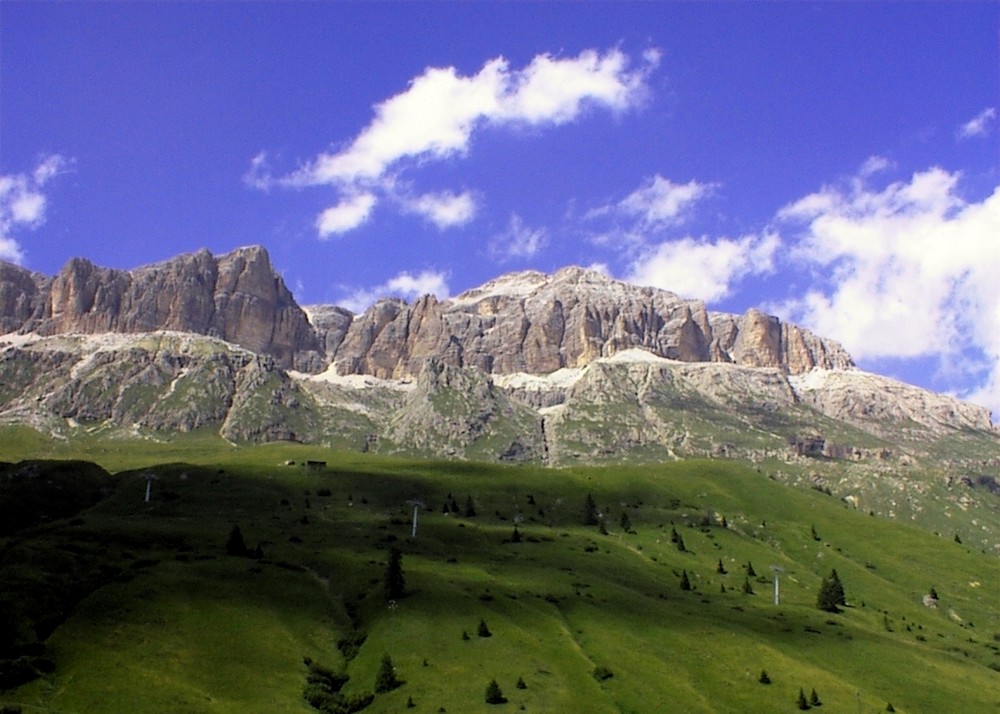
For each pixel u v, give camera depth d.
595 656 199.38
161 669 168.50
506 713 168.50
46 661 163.50
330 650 197.38
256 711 161.38
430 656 192.75
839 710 187.25
